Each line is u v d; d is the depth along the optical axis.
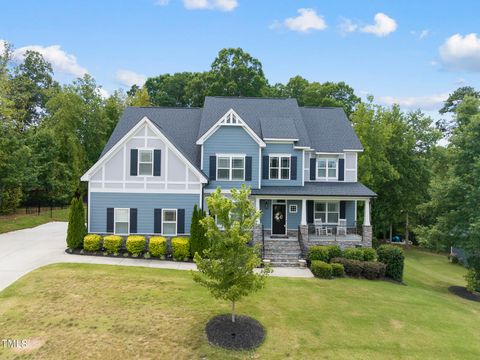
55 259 17.97
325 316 12.88
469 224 21.38
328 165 25.36
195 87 54.41
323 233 23.80
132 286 14.41
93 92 43.53
